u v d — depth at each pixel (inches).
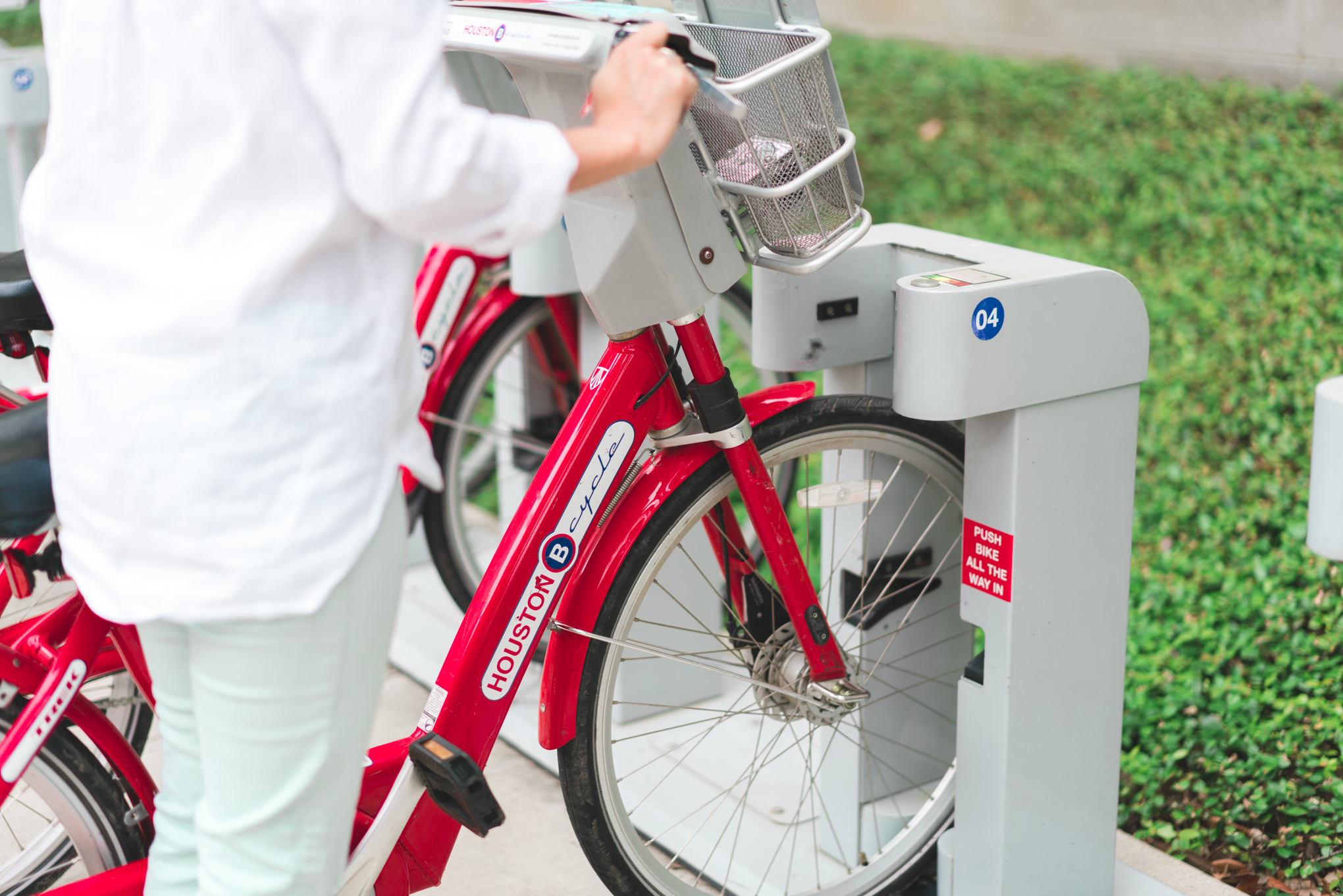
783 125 61.4
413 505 114.4
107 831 73.6
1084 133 229.6
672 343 92.0
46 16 47.3
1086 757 79.8
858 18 302.4
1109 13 254.2
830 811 91.4
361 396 47.9
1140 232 194.7
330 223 45.6
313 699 51.1
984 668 76.8
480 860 92.0
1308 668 108.8
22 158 128.2
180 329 45.1
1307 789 96.6
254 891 54.4
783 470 128.4
